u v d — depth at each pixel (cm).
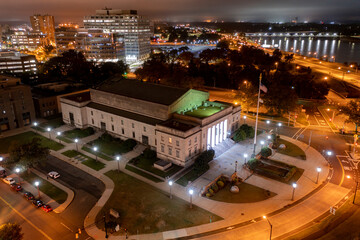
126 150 8612
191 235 5241
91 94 10456
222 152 8531
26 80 16075
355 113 9500
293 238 5109
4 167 7850
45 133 10131
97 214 5869
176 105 8569
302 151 8588
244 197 6369
